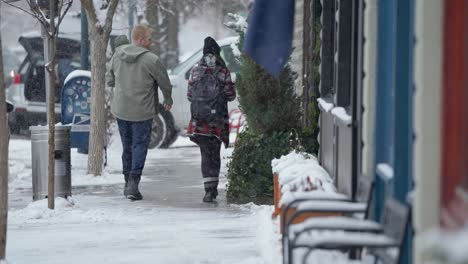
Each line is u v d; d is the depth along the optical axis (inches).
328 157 868.0
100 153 1379.2
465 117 330.3
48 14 1203.9
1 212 701.9
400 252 462.0
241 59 1157.1
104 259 765.3
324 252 627.5
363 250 602.5
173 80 1814.7
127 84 1134.4
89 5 1368.1
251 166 1091.3
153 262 749.3
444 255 268.5
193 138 1097.4
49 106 1021.2
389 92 586.2
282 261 632.4
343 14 798.5
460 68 342.0
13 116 2180.1
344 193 720.3
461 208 327.0
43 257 779.4
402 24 538.3
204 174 1103.0
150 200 1132.5
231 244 821.9
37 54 2162.9
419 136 415.8
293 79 1097.4
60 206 1043.3
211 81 1091.3
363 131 632.4
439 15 408.8
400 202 494.3
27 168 1528.1
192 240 847.7
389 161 586.9
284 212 602.5
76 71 1577.3
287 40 746.8
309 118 1083.9
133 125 1135.6
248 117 1099.9
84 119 1582.2
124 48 1141.1
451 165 355.6
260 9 745.0
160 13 2593.5
